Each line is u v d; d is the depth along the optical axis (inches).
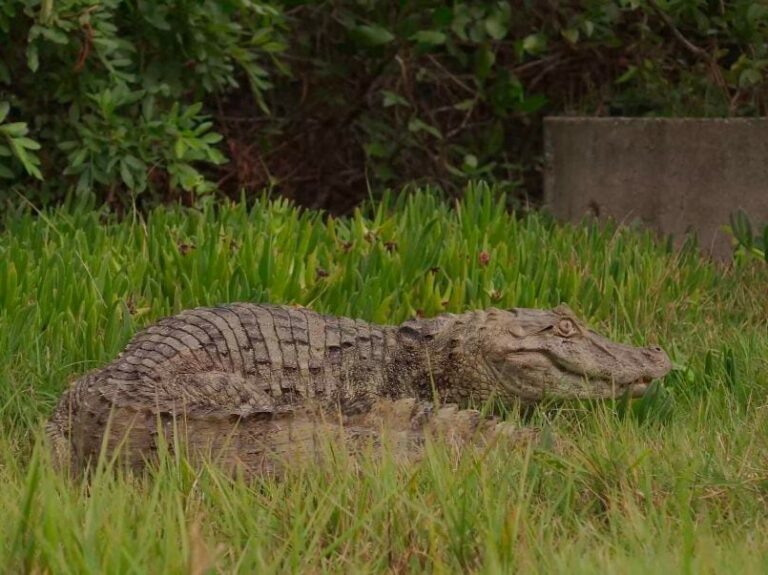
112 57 540.1
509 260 458.9
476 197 516.7
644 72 634.2
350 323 351.3
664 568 217.0
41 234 458.6
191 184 527.2
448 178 658.8
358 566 228.2
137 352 317.4
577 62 665.6
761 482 275.3
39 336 373.4
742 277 490.9
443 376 346.3
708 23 601.3
